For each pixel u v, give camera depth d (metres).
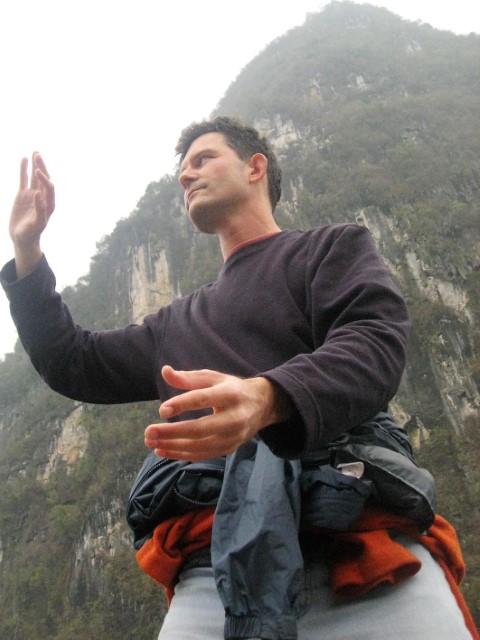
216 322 1.75
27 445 44.97
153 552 1.49
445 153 49.94
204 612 1.40
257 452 1.38
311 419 1.06
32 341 1.84
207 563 1.46
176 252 51.50
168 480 1.49
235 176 2.04
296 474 1.31
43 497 39.44
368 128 54.19
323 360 1.16
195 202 2.01
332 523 1.25
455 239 40.72
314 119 58.59
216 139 2.14
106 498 34.38
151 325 1.99
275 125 59.81
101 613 28.61
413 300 36.62
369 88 62.94
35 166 1.89
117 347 1.95
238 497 1.32
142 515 1.52
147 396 2.01
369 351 1.23
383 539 1.32
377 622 1.29
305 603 1.30
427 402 31.67
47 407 47.59
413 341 34.41
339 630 1.29
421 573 1.38
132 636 27.08
